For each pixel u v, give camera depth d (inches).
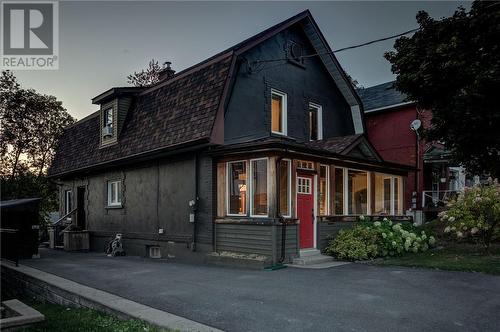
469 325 202.8
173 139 472.1
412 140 765.9
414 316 217.9
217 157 451.2
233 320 213.5
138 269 400.2
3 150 933.2
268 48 545.3
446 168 779.4
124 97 601.9
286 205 422.9
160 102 542.0
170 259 498.0
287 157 420.8
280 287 294.2
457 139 488.4
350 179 515.5
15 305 245.3
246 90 501.0
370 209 535.5
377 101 839.7
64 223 763.4
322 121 641.6
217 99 445.4
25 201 520.7
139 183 568.4
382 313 223.9
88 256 555.5
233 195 437.4
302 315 221.1
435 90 494.0
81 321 227.3
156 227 527.8
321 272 358.9
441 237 544.1
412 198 756.0
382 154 808.3
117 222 611.2
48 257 537.3
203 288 294.4
